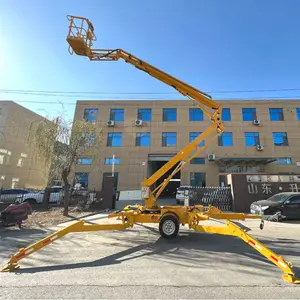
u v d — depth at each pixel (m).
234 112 25.50
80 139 12.27
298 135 24.53
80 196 14.68
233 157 23.22
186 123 25.62
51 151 11.62
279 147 24.31
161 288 3.33
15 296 3.07
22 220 9.24
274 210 9.89
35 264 4.40
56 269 4.13
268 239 6.60
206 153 24.28
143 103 26.64
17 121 27.16
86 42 7.85
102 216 11.20
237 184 13.71
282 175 13.68
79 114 26.62
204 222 9.74
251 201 13.35
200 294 3.13
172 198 24.45
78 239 6.54
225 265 4.37
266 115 25.28
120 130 25.89
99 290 3.26
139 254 5.10
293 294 3.13
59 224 9.11
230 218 7.49
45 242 4.79
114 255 5.01
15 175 26.39
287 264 3.68
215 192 14.27
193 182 23.56
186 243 6.11
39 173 29.38
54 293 3.16
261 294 3.13
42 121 11.95
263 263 4.49
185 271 4.04
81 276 3.79
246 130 24.88
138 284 3.47
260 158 22.12
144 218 6.89
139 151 25.09
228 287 3.37
